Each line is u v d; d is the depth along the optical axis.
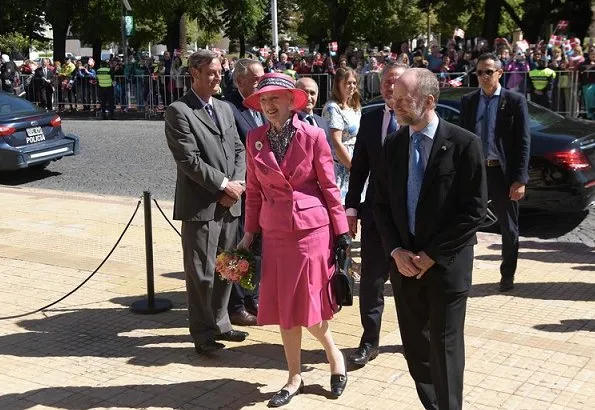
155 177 12.57
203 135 4.79
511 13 33.53
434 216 3.43
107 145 16.20
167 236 8.42
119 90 22.66
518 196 5.91
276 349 5.13
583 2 31.84
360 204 4.92
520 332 5.26
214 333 5.10
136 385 4.57
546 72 15.81
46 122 12.90
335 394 4.32
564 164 8.20
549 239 8.16
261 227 4.29
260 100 4.09
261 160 4.11
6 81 24.47
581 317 5.54
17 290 6.55
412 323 3.72
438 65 18.50
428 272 3.49
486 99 5.98
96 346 5.25
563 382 4.44
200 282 4.88
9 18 39.66
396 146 3.55
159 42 48.31
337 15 37.03
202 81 4.82
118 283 6.72
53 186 12.20
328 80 19.12
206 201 4.82
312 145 4.10
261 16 41.72
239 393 4.43
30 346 5.26
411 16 43.62
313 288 4.14
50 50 60.62
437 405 3.71
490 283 6.42
